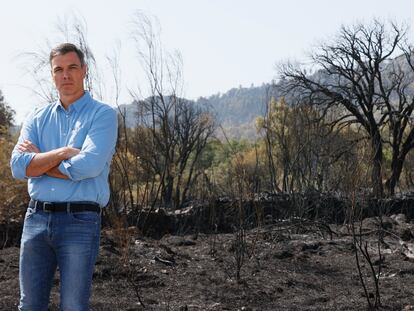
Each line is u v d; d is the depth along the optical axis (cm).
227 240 946
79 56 383
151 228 1217
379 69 3800
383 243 939
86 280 362
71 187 362
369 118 3522
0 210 1010
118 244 798
